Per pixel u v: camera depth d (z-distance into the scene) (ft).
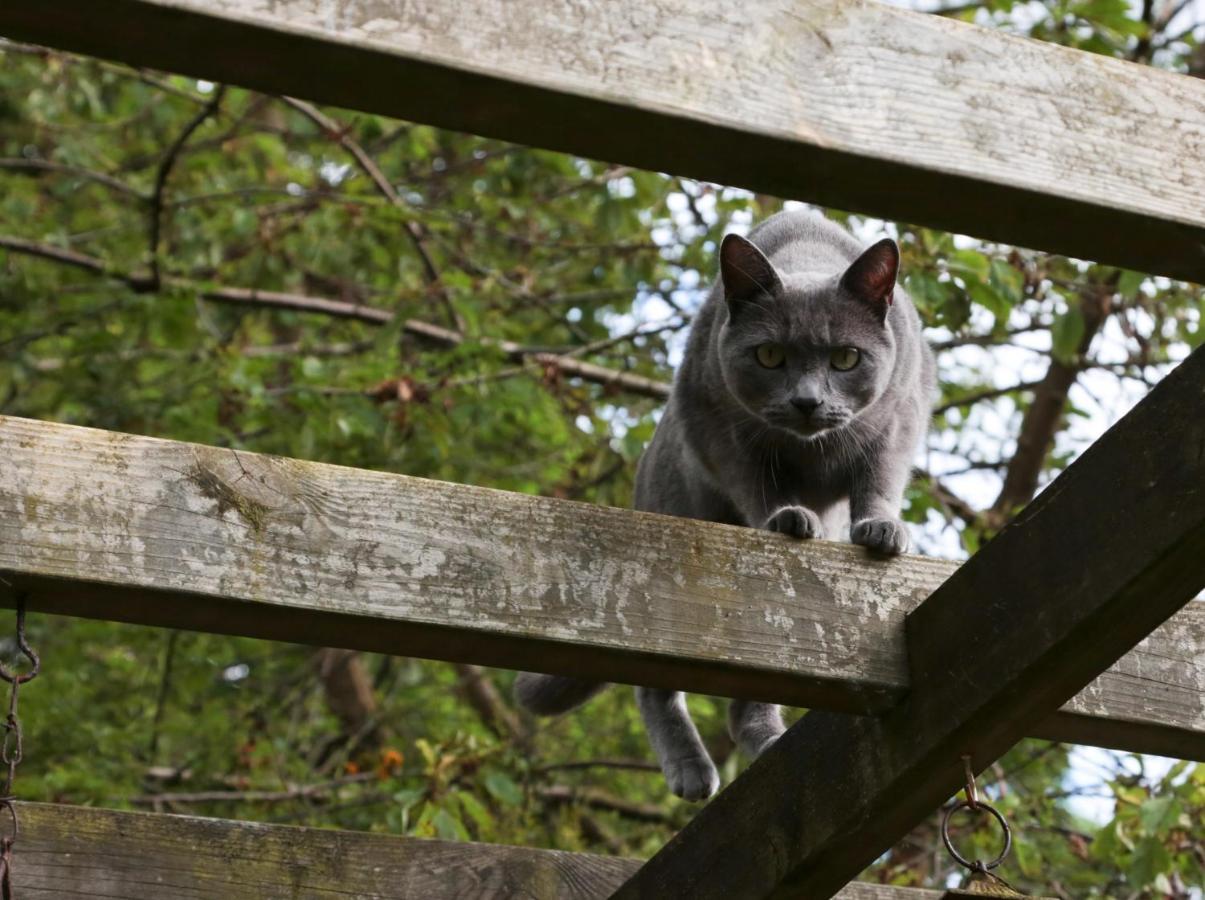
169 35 5.65
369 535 7.34
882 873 17.44
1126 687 8.50
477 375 20.62
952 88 6.50
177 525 7.06
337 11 5.71
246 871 9.02
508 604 7.43
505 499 7.65
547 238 23.98
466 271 23.27
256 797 19.89
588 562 7.65
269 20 5.60
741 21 6.27
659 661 7.64
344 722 25.57
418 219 21.04
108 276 22.39
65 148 23.08
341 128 22.18
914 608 8.16
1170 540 6.75
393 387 19.98
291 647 24.25
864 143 6.27
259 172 25.27
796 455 12.91
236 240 24.07
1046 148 6.53
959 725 7.63
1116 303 19.52
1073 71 6.71
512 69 5.86
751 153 6.25
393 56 5.73
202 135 25.29
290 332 28.84
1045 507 7.45
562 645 7.47
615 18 6.08
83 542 6.89
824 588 8.07
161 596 6.96
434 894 9.39
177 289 21.45
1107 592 6.99
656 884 9.17
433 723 23.73
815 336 12.29
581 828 22.79
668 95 6.05
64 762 20.68
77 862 8.66
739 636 7.80
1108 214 6.56
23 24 5.63
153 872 8.79
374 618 7.19
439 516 7.48
